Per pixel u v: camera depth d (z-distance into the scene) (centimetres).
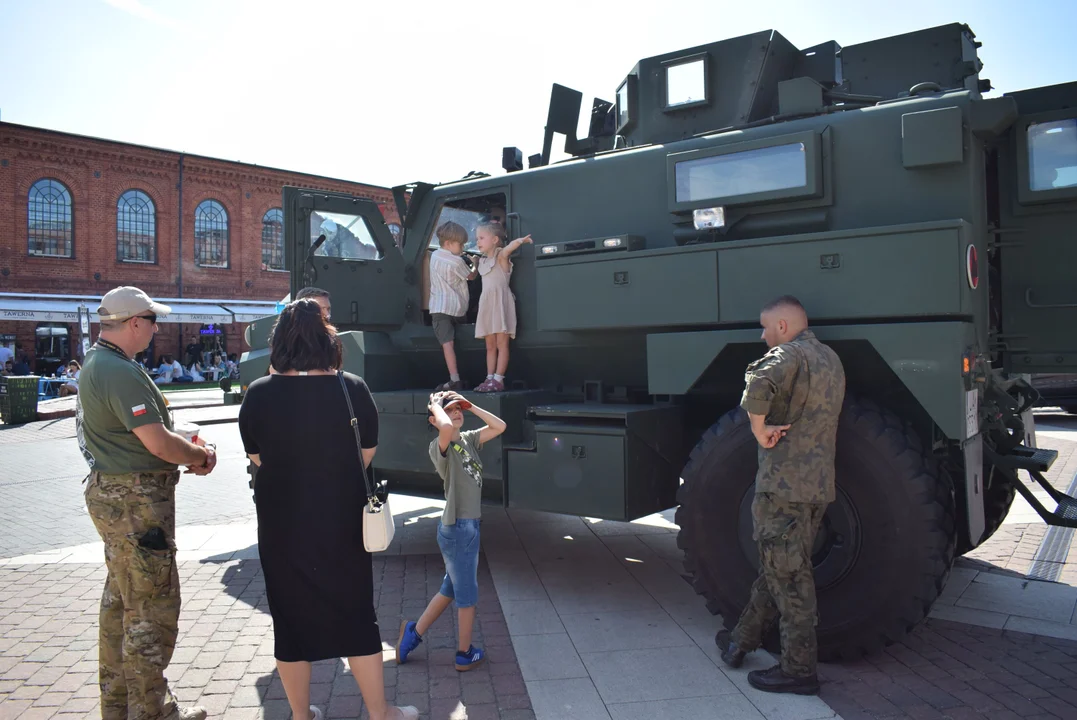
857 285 363
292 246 556
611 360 501
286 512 279
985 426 414
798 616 332
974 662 363
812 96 423
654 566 535
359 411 290
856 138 397
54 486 920
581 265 450
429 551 581
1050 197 390
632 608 450
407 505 752
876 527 353
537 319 495
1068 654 371
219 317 3359
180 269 3397
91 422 291
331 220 571
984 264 392
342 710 331
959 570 498
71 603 477
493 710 327
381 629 425
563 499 445
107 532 291
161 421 294
